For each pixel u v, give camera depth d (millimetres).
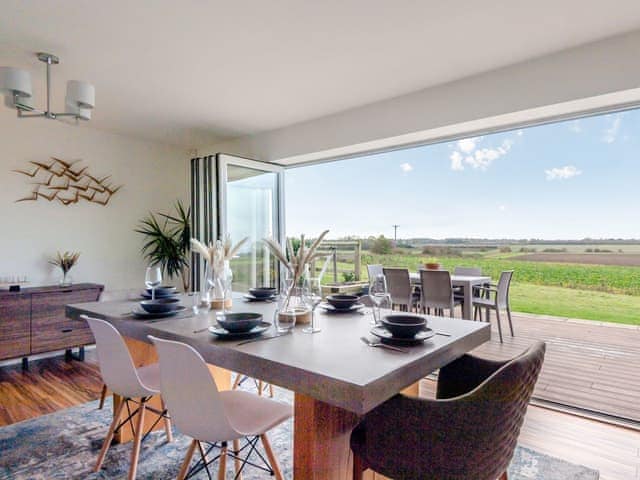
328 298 2301
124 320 1965
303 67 2912
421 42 2553
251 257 4488
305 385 1179
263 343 1500
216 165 4215
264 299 2584
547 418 2588
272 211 4590
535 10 2197
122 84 3203
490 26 2367
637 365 3475
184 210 5305
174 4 2127
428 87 3295
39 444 2254
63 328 3775
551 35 2475
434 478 1222
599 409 2709
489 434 1192
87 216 4398
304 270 1906
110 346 1810
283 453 2203
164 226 5094
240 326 1583
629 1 2115
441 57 2762
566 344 4016
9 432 2398
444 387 1750
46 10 2176
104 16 2238
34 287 3879
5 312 3439
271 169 4535
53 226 4137
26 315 3559
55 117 2908
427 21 2309
